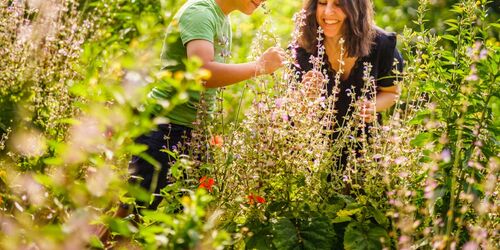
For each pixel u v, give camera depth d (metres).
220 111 3.28
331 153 3.16
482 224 2.86
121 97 1.94
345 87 3.80
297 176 3.09
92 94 2.06
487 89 2.94
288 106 3.14
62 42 4.09
